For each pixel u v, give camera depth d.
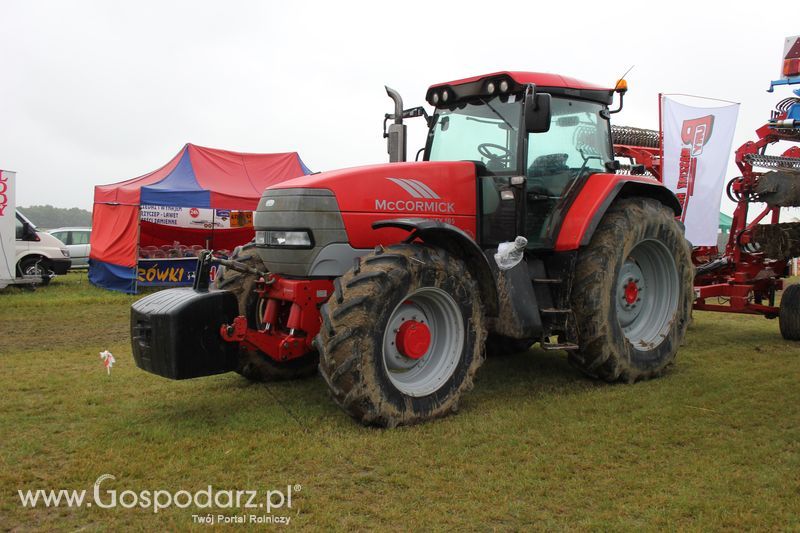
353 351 3.97
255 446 3.84
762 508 3.05
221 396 4.93
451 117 5.50
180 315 4.16
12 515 3.03
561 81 5.36
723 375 5.61
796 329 7.24
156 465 3.57
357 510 3.08
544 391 5.12
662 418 4.38
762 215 7.92
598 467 3.57
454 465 3.58
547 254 5.29
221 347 4.38
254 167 16.67
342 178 4.55
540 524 2.94
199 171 15.55
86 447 3.83
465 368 4.52
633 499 3.18
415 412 4.23
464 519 2.99
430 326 4.61
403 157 5.71
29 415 4.45
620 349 5.21
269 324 4.77
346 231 4.52
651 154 8.71
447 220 4.91
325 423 4.25
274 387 5.20
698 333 7.95
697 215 9.07
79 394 4.97
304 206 4.47
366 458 3.64
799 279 15.80
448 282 4.41
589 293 5.09
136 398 4.89
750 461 3.62
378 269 4.11
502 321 4.79
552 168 5.32
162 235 15.47
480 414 4.49
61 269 15.11
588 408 4.62
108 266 13.74
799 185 7.24
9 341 7.50
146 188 13.31
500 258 4.66
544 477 3.44
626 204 5.55
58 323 8.94
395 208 4.70
